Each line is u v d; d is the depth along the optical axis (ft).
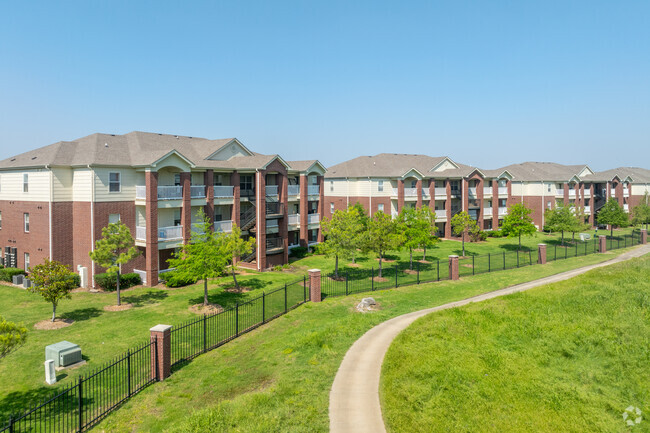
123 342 65.41
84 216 100.53
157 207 101.71
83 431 42.04
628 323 68.33
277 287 100.27
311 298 89.51
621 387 50.26
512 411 44.75
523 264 135.33
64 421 43.93
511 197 228.63
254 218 125.18
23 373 55.01
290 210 151.53
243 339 67.05
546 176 231.91
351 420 42.19
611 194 248.52
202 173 120.06
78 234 102.32
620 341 62.18
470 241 183.73
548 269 127.75
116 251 96.32
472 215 200.13
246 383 51.60
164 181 111.04
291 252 145.28
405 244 122.21
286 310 81.61
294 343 63.21
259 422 41.06
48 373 51.90
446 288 103.50
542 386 49.98
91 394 49.78
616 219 197.47
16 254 111.34
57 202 100.63
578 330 66.59
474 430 41.16
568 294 87.35
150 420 43.96
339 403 45.52
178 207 108.68
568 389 49.32
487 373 53.16
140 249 106.73
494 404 45.96
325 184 197.88
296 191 144.05
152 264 100.68
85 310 81.35
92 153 101.71
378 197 183.11
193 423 40.63
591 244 175.32
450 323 70.49
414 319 76.07
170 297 90.74
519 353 59.72
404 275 117.08
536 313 76.07
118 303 84.43
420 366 54.03
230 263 95.09
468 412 44.14
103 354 61.11
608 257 147.84
